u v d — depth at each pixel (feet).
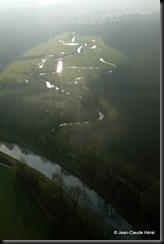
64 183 619.67
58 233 497.87
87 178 629.92
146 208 522.88
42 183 611.06
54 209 533.55
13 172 653.30
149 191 554.46
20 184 613.52
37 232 501.15
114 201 566.36
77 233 492.95
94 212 544.21
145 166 630.33
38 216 531.50
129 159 655.35
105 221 526.57
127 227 516.73
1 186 610.24
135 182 588.09
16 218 530.27
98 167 640.99
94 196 584.81
